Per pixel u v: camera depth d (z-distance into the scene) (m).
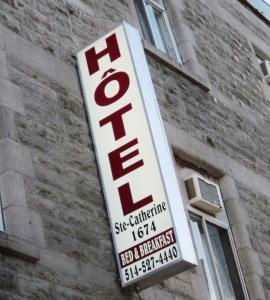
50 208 10.12
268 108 17.75
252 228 14.27
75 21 12.70
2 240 9.12
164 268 10.05
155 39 15.48
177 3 16.53
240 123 16.03
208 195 13.46
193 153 13.80
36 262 9.45
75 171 10.78
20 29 11.47
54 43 11.90
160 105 13.70
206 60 16.33
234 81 16.92
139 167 10.67
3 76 10.70
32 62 11.28
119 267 10.39
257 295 13.32
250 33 19.30
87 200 10.66
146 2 15.79
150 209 10.38
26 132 10.48
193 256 10.11
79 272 9.90
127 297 10.34
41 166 10.38
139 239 10.34
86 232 10.36
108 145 11.09
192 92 14.94
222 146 14.85
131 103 11.12
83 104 11.62
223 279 13.23
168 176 10.55
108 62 11.62
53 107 11.12
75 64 11.98
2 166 9.99
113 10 14.05
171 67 14.61
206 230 13.24
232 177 14.55
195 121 14.45
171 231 10.11
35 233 9.70
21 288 9.11
